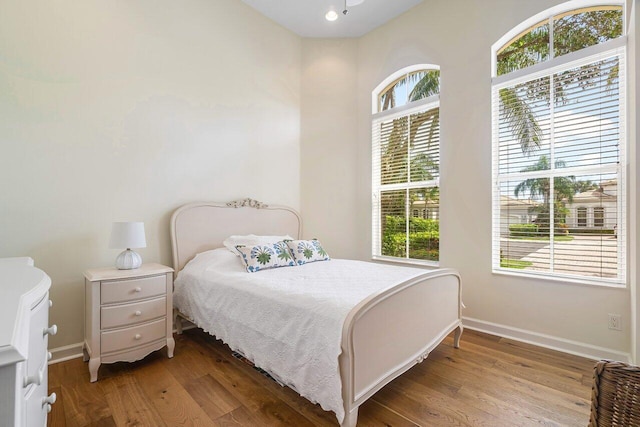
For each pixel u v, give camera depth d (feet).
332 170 13.33
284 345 5.72
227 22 11.03
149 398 6.04
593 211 7.88
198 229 9.97
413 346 6.34
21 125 7.09
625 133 7.37
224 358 7.81
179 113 9.81
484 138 9.59
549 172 8.54
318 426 5.23
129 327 7.09
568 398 5.97
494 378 6.73
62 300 7.66
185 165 9.95
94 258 8.14
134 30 8.86
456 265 10.20
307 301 5.62
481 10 9.65
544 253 8.64
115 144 8.50
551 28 8.64
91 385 6.49
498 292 9.29
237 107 11.34
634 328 6.61
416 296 6.42
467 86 9.95
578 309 7.91
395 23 12.02
